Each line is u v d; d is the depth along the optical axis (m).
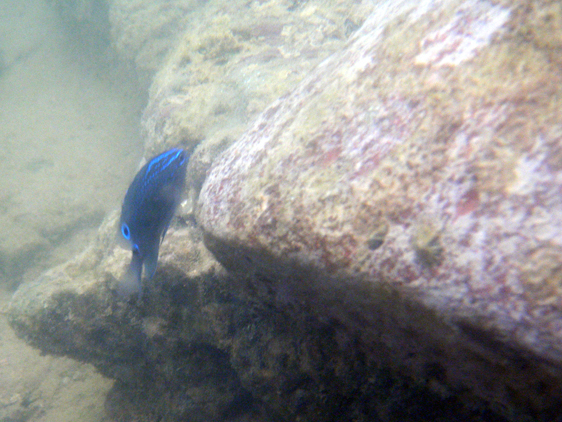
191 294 2.99
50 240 8.53
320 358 2.05
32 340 4.47
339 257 1.11
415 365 1.39
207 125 4.09
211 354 3.30
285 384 2.34
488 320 0.88
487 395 1.22
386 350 1.44
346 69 1.49
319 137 1.35
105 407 4.71
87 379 5.76
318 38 4.65
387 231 1.04
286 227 1.25
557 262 0.79
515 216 0.86
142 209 1.46
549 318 0.79
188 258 2.99
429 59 1.16
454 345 1.03
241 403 3.55
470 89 1.02
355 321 1.38
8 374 6.06
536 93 0.92
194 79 4.76
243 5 5.46
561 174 0.83
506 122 0.93
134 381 4.34
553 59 0.92
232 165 1.68
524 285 0.82
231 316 2.72
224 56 4.81
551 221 0.81
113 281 3.61
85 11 11.73
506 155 0.91
